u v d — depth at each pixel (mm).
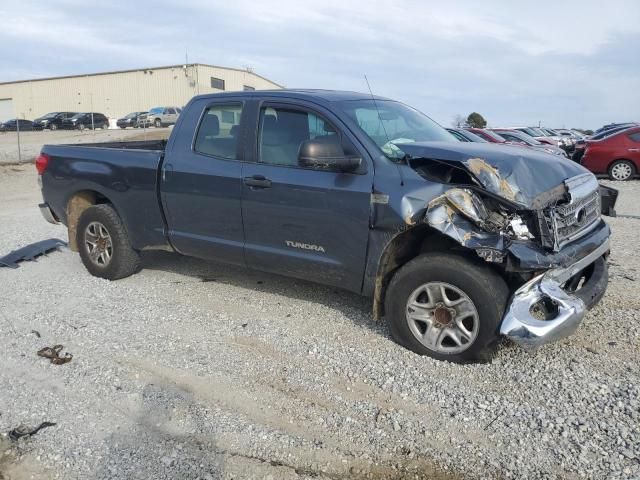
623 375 3713
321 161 4105
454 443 3096
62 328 4715
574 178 4160
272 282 5797
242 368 3959
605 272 4301
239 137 4875
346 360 4027
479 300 3736
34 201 13094
